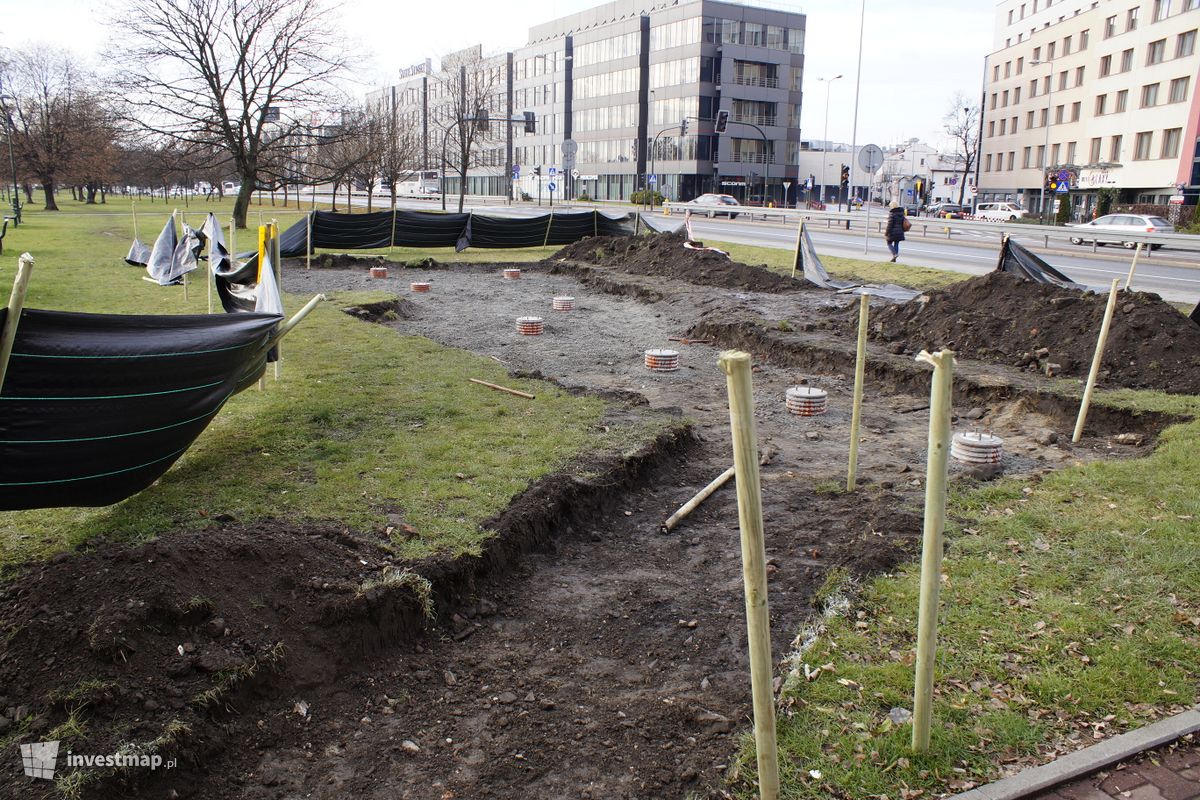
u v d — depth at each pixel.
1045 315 10.72
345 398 8.33
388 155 45.75
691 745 3.67
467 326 14.03
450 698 4.05
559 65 90.88
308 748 3.65
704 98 75.38
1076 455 7.46
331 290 17.69
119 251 24.00
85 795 3.01
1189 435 7.21
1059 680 3.86
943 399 3.06
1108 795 3.22
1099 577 4.86
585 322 14.63
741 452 2.55
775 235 33.84
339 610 4.20
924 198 66.00
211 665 3.69
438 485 5.97
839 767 3.36
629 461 6.77
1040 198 63.66
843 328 12.56
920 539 5.40
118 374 4.30
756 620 2.69
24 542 4.78
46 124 55.28
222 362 5.01
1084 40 56.69
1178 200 41.56
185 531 4.95
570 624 4.78
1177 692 3.80
